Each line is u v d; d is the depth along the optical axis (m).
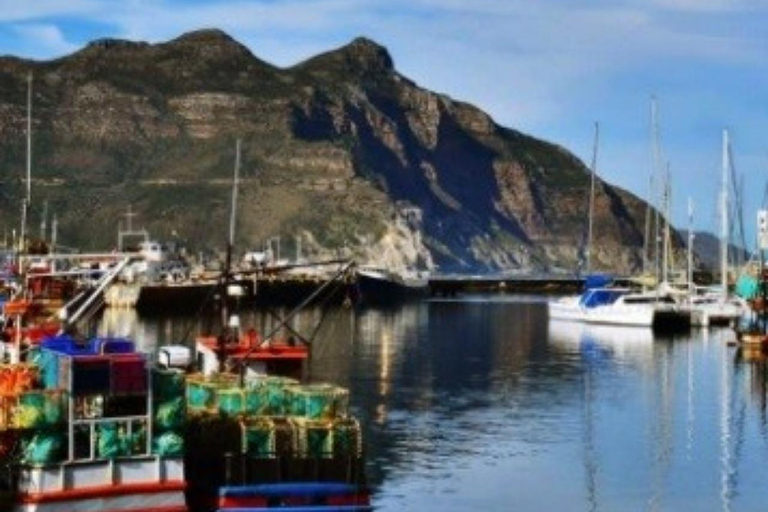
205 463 41.19
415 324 145.00
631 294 148.25
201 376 50.44
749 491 48.28
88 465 37.31
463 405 70.44
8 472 37.84
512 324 146.12
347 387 78.31
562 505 45.75
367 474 50.44
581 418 65.69
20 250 85.06
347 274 79.38
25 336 55.34
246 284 178.75
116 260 71.44
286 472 39.97
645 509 45.44
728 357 100.94
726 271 148.00
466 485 48.69
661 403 71.56
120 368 37.75
